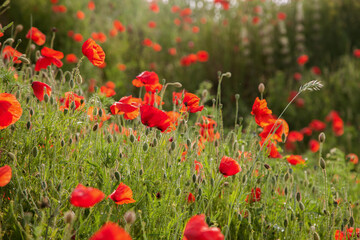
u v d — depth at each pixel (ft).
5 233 5.03
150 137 6.89
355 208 9.32
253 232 6.70
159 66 26.07
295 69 28.71
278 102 24.43
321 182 9.29
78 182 5.93
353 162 11.10
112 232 3.16
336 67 29.99
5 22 17.28
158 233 5.46
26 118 6.66
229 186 7.22
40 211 5.10
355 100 24.63
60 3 23.18
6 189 5.57
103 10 30.60
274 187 7.79
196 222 3.81
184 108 7.47
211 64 27.02
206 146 8.34
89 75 16.08
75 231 4.86
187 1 36.45
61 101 7.54
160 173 6.57
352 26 34.27
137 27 31.22
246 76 26.68
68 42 20.61
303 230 7.08
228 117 22.38
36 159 6.00
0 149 5.88
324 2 34.32
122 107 6.08
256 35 29.22
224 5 29.78
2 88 6.74
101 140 6.51
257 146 7.73
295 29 31.73
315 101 24.79
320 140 6.57
